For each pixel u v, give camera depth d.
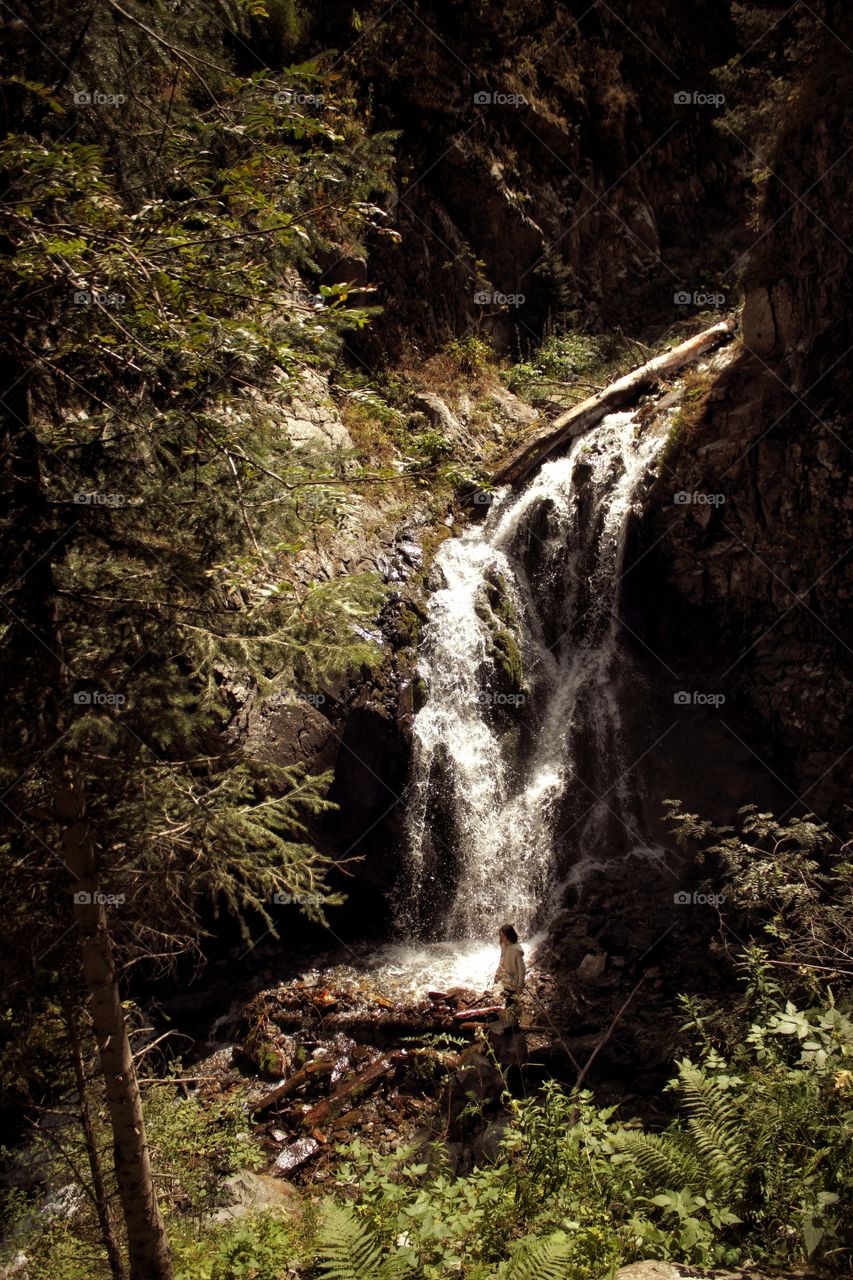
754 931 8.84
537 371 15.77
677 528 10.96
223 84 3.74
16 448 3.63
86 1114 4.63
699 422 11.10
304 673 3.99
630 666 11.36
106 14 3.52
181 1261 4.89
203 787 4.20
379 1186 3.81
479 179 15.45
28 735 3.56
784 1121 3.65
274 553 3.77
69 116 3.62
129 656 3.73
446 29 15.15
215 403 3.83
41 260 3.10
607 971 9.15
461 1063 8.02
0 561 3.59
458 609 11.62
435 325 15.15
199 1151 6.43
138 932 4.43
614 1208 3.69
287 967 9.94
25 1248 5.64
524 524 12.48
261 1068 8.59
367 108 14.09
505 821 11.09
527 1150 4.16
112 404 3.79
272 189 3.64
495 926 10.59
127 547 3.79
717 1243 3.35
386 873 10.55
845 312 9.72
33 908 3.97
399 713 10.63
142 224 3.39
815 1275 3.06
